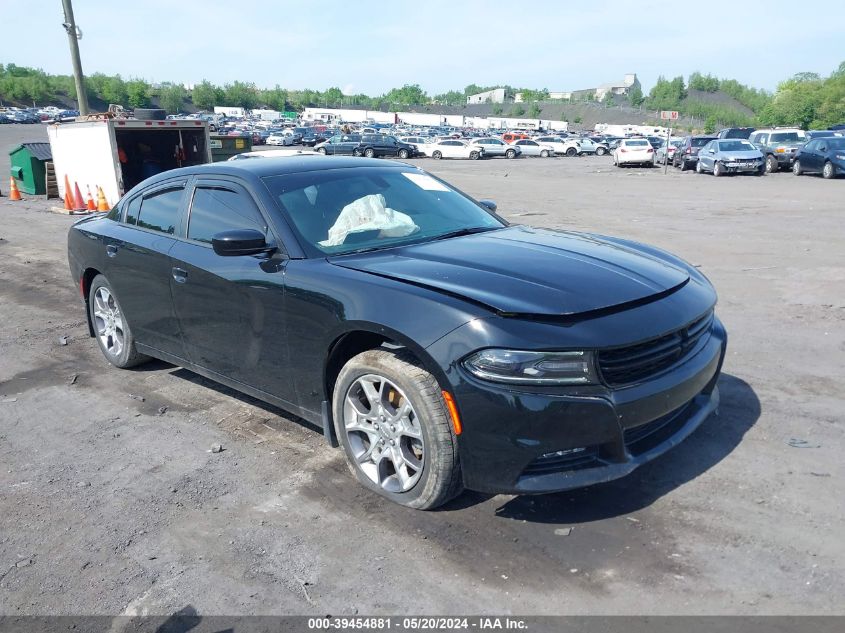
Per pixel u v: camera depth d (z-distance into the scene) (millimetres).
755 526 3078
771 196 18141
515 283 3146
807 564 2811
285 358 3744
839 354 5324
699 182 24062
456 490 3178
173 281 4410
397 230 4035
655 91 186125
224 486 3660
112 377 5402
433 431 3059
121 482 3758
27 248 11297
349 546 3088
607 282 3240
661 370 3107
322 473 3752
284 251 3754
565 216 14352
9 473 3918
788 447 3795
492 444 2900
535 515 3246
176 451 4090
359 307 3242
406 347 3135
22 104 150000
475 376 2877
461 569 2893
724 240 10906
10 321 7117
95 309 5543
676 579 2762
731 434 3973
